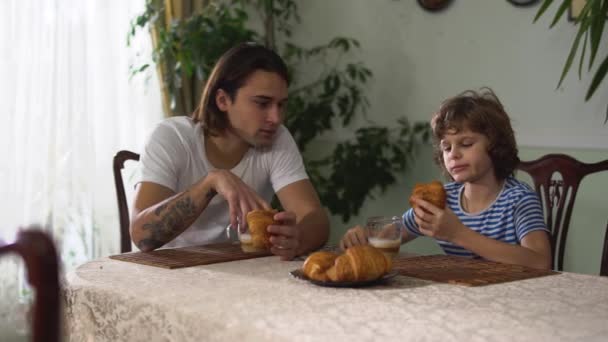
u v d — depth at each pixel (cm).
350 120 328
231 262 131
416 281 111
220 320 88
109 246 288
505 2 275
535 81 268
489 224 162
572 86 258
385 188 308
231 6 329
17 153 262
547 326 83
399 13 309
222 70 165
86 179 279
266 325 84
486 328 82
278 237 132
